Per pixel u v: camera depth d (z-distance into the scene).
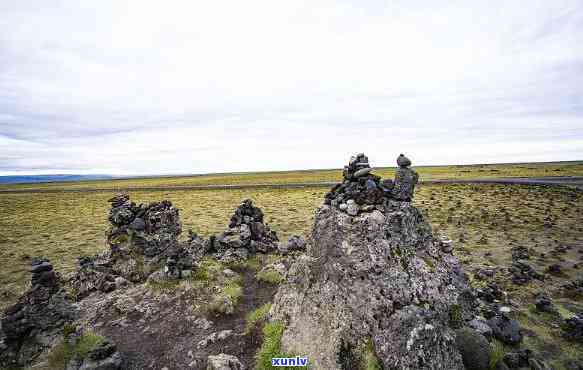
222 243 23.91
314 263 12.84
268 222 41.19
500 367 10.40
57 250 29.83
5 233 39.00
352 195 12.91
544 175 93.38
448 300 11.20
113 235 20.95
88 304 16.33
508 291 18.39
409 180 12.66
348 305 10.92
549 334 13.70
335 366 10.01
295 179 134.25
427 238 12.63
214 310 15.58
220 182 138.38
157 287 17.50
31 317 12.03
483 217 39.28
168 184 140.00
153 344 13.12
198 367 11.70
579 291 17.81
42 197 94.62
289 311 12.84
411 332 9.44
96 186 147.12
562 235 30.73
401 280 10.54
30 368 10.89
